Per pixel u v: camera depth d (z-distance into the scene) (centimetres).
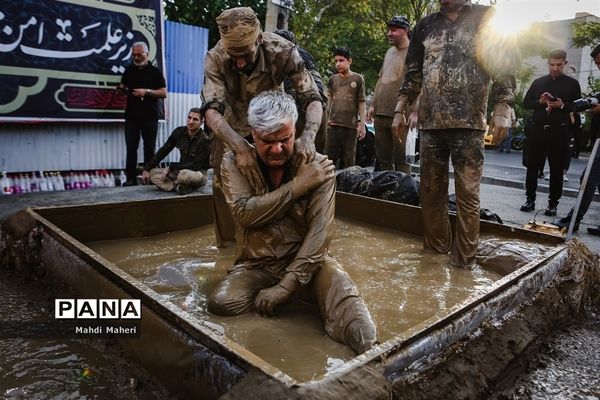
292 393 147
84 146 737
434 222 393
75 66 696
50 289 308
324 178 257
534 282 280
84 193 668
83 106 712
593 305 344
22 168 686
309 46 1445
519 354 241
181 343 195
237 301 254
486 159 1647
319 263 254
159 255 378
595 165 543
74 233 398
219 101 322
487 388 212
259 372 159
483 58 349
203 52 864
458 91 354
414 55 396
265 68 335
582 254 349
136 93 698
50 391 210
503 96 364
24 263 346
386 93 659
